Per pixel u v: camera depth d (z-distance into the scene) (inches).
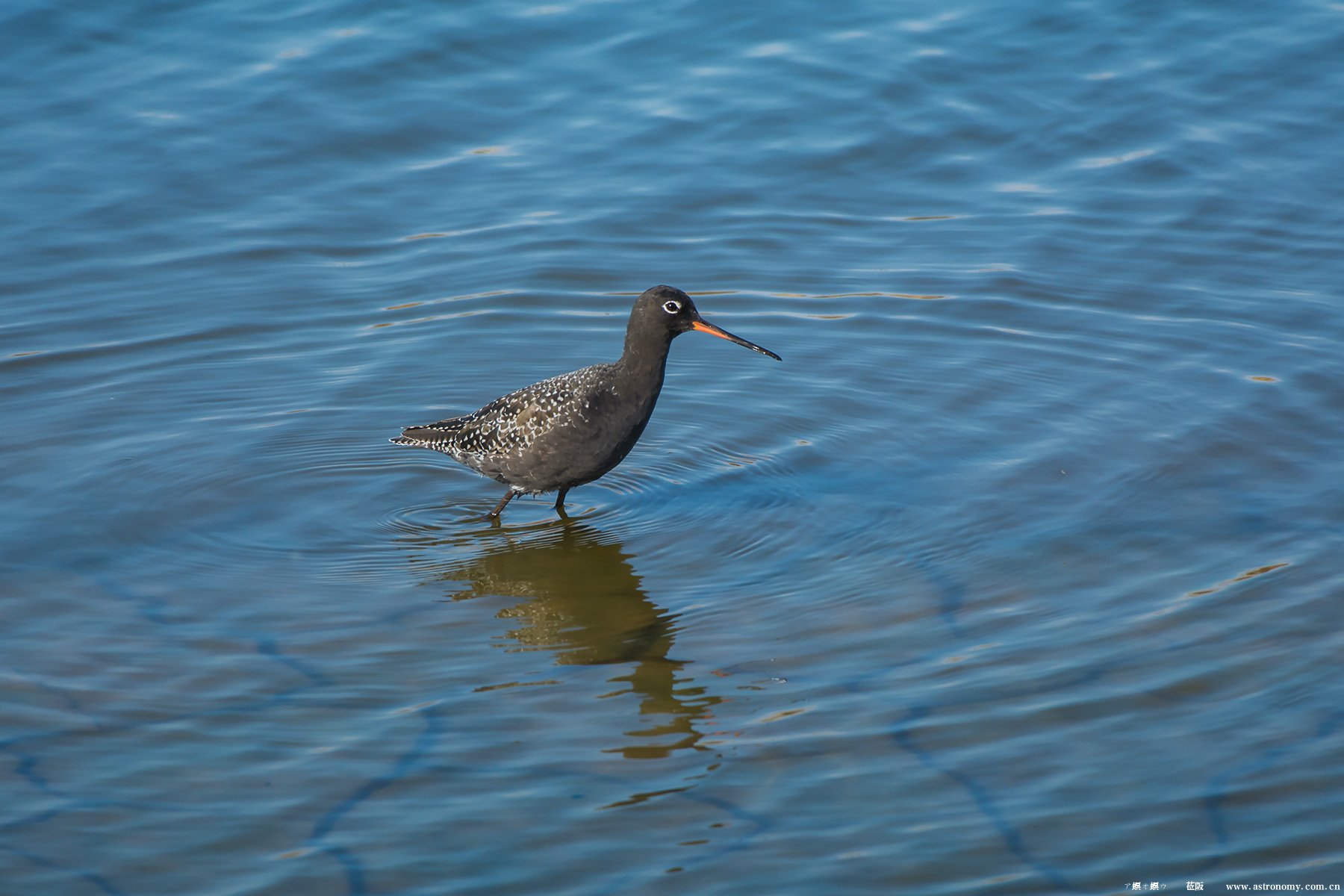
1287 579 446.6
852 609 447.2
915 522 499.8
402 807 355.6
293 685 410.6
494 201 741.3
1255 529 478.3
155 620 445.7
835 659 420.2
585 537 506.9
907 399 591.2
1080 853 334.6
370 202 737.6
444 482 554.3
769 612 448.8
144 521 510.0
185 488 534.0
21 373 604.7
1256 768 362.0
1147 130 781.9
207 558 489.1
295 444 568.7
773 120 797.9
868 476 535.8
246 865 334.6
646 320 504.7
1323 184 729.6
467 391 607.8
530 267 688.4
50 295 657.6
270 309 658.2
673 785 363.3
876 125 793.6
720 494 532.7
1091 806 350.6
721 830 345.7
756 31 878.4
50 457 549.0
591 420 506.0
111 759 374.6
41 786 362.9
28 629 437.7
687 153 776.3
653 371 511.8
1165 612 432.8
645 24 884.6
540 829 346.9
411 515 529.0
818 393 600.7
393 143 781.3
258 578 477.1
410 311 661.3
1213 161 753.6
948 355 622.8
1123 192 737.0
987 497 513.0
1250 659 407.2
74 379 604.1
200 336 636.1
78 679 411.8
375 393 604.7
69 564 478.3
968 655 416.8
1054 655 414.0
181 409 588.7
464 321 655.1
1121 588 448.1
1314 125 776.3
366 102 808.3
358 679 414.6
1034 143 776.9
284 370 619.8
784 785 362.3
